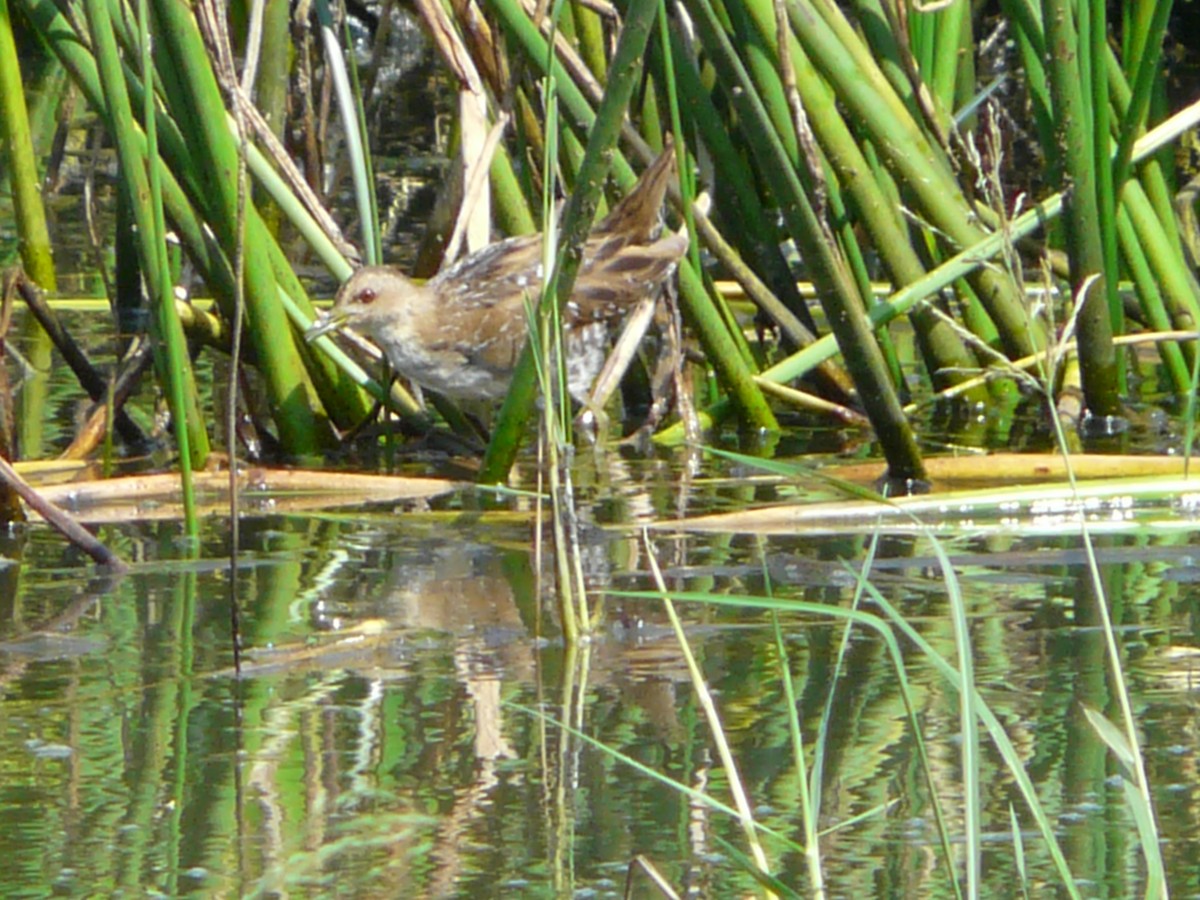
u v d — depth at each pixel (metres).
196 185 9.44
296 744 5.64
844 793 5.28
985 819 5.11
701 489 9.31
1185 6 19.70
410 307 10.41
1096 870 4.77
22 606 7.15
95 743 5.62
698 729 5.78
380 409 10.66
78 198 16.66
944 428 10.69
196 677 6.28
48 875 4.67
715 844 4.93
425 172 17.70
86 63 8.95
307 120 11.45
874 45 10.44
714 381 11.49
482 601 7.24
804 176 10.01
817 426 10.98
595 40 10.86
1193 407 5.93
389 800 5.19
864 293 10.78
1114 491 8.62
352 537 8.34
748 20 9.70
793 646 6.65
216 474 9.17
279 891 4.59
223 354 11.88
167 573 7.68
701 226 10.89
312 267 14.49
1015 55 18.25
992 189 9.27
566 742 5.66
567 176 10.63
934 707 5.98
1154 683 6.16
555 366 8.01
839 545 8.09
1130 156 9.98
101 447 10.08
